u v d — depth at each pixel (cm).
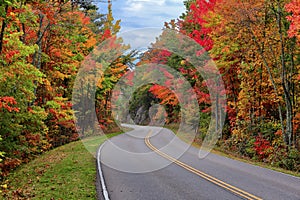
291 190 947
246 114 2328
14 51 1209
